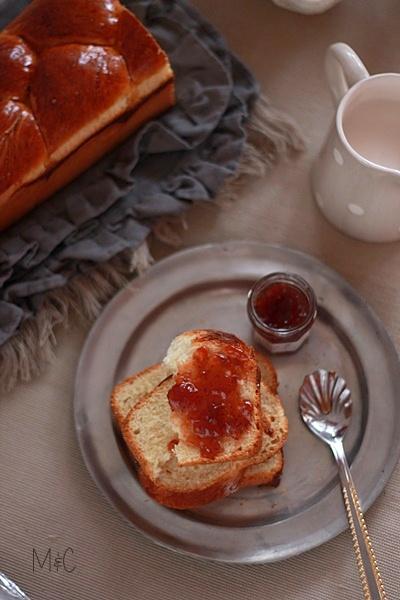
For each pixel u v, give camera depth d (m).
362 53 0.98
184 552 0.82
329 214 0.92
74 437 0.87
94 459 0.85
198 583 0.84
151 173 0.94
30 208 0.92
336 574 0.84
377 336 0.88
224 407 0.83
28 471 0.86
